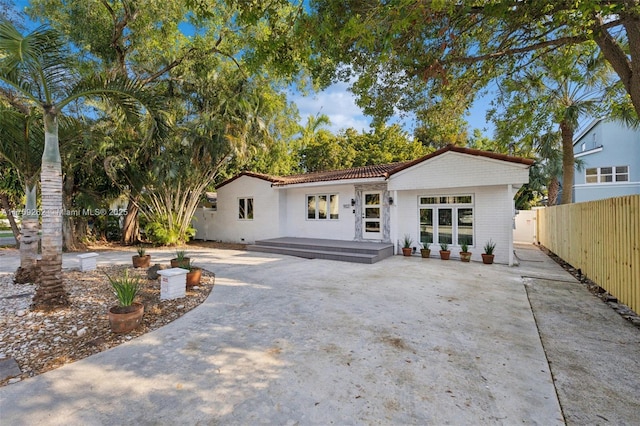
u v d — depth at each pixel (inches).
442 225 423.8
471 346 147.1
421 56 211.3
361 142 1066.7
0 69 192.2
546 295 237.1
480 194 393.4
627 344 150.4
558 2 165.3
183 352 140.7
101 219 623.5
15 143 257.0
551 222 482.9
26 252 273.7
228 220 658.2
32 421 94.7
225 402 104.2
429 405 102.4
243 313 193.5
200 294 236.5
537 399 106.2
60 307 200.4
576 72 333.7
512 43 233.6
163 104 250.8
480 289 253.9
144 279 286.0
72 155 427.8
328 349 143.3
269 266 359.3
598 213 255.9
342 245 442.6
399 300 221.0
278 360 133.0
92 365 129.0
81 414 98.1
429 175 408.2
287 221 586.9
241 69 506.0
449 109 276.2
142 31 465.4
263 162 756.6
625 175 679.7
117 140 476.1
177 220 579.2
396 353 139.4
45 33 187.2
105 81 216.2
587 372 124.1
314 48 208.5
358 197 500.4
